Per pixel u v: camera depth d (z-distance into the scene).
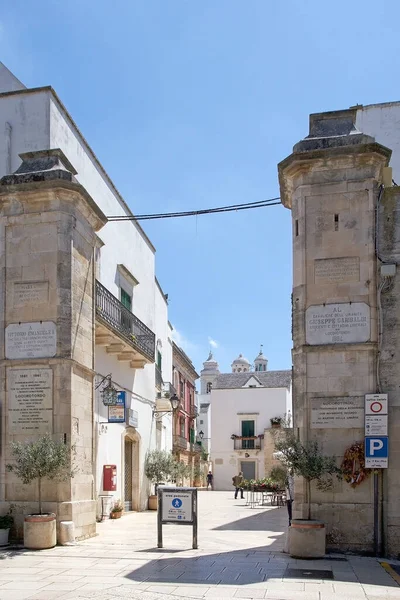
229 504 28.62
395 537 12.03
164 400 27.66
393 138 18.75
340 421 12.59
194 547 13.03
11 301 14.59
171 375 36.41
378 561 11.48
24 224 14.75
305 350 12.92
